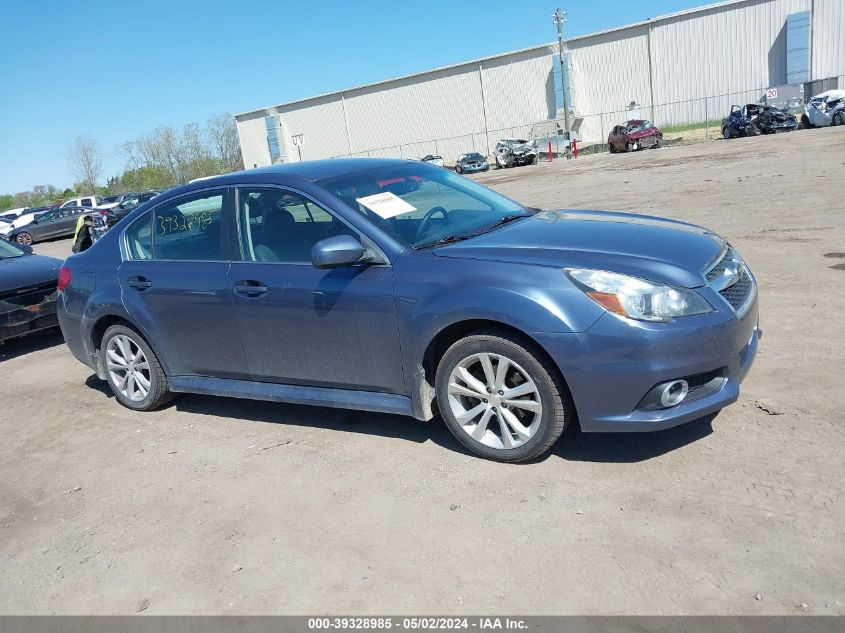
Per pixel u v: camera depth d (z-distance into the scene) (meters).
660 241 3.71
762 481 3.20
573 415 3.96
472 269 3.56
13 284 7.23
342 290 3.88
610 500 3.22
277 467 4.00
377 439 4.19
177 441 4.59
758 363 4.54
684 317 3.25
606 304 3.26
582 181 22.25
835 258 7.10
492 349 3.53
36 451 4.76
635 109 49.59
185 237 4.71
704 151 27.47
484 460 3.76
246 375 4.52
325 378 4.17
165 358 4.86
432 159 46.84
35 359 7.33
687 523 2.97
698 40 46.50
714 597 2.53
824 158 17.25
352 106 63.09
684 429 3.78
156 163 74.38
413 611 2.68
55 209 30.44
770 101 40.88
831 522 2.85
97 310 5.11
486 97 56.28
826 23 42.75
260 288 4.19
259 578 3.01
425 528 3.20
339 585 2.89
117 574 3.20
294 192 4.20
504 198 4.93
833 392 3.97
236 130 72.31
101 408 5.44
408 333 3.71
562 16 45.25
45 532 3.67
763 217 10.00
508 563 2.88
